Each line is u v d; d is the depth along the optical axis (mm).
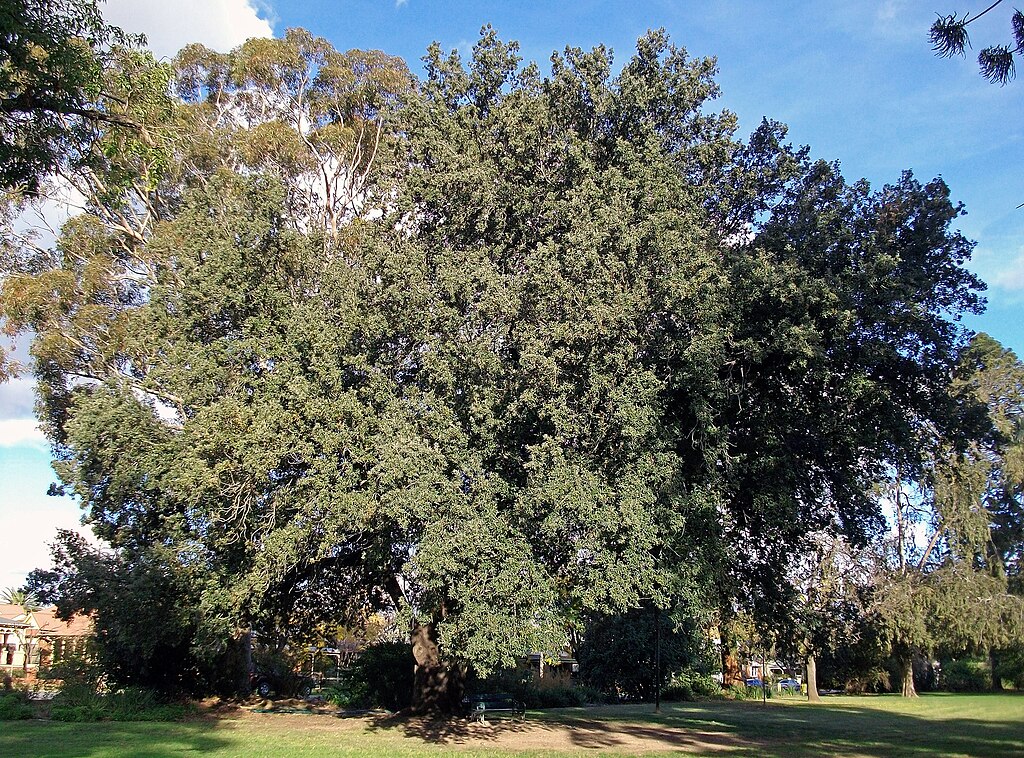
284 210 19484
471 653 13266
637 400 13484
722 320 14945
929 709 30984
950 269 16328
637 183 15125
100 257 23703
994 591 36688
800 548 18016
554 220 15383
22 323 23516
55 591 23969
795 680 55688
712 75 18125
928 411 16375
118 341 22406
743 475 15594
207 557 18094
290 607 23219
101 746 15289
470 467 13664
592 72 17266
